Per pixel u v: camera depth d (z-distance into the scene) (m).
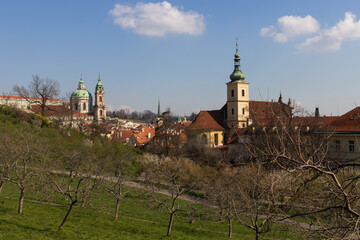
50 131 69.62
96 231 26.23
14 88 83.81
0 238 20.56
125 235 26.17
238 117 94.00
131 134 117.62
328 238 6.89
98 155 58.28
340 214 7.72
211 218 32.28
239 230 31.77
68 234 23.86
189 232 29.91
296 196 8.38
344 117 47.91
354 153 43.69
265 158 7.90
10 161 30.22
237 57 96.31
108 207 36.62
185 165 48.47
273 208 8.51
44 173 33.97
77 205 35.22
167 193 44.84
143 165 55.69
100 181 31.55
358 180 7.82
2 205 30.73
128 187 44.72
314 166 7.03
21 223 25.02
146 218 34.19
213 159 58.06
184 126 84.19
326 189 8.20
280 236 27.72
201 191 46.22
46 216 29.06
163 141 72.12
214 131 92.62
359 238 6.34
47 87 86.19
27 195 37.62
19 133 58.88
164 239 26.12
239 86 94.44
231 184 25.31
